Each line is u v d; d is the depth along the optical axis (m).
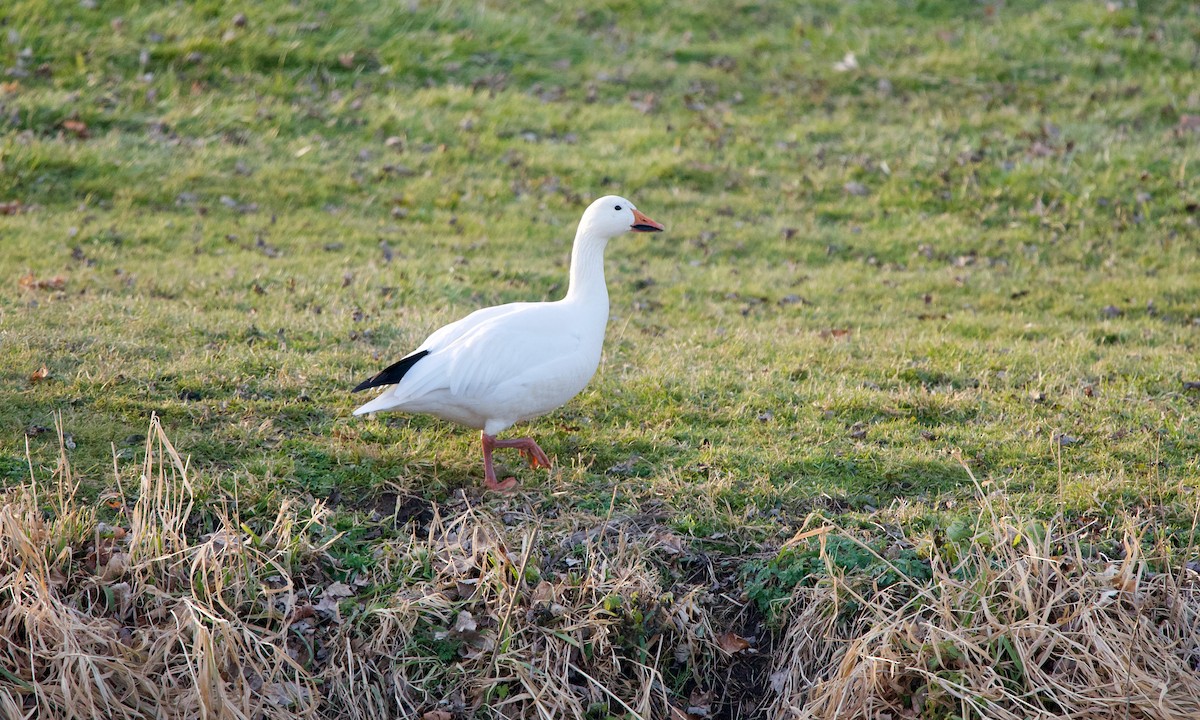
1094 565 8.82
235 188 19.31
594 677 8.53
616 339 14.00
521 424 11.23
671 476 10.21
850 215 20.03
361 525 9.35
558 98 24.06
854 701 8.19
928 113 23.52
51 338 11.95
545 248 18.14
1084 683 8.20
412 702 8.29
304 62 23.84
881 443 11.11
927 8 28.28
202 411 10.70
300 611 8.51
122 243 16.86
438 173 20.67
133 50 22.86
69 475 8.86
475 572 8.89
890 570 8.89
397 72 24.12
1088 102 23.70
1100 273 17.72
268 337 12.92
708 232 19.08
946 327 15.27
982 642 8.30
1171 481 10.25
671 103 24.11
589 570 8.80
